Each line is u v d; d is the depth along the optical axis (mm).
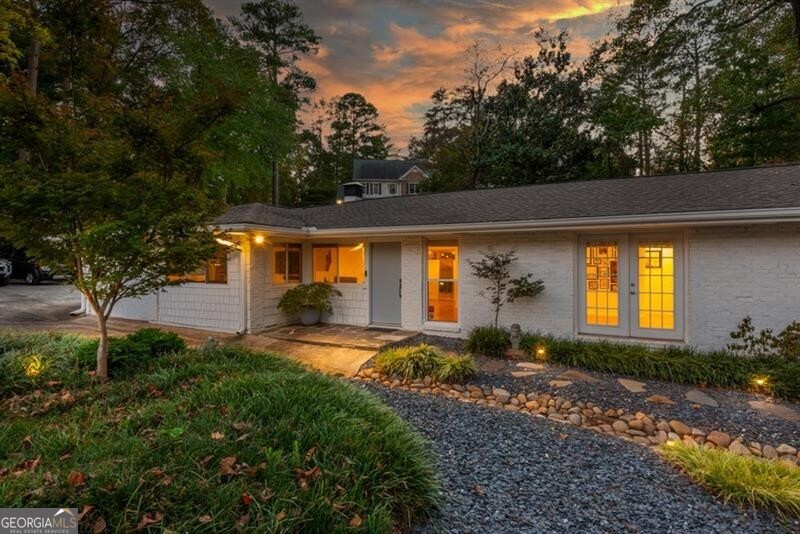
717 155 15961
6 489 2000
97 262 4438
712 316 6219
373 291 9461
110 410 3549
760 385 4961
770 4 10289
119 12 9789
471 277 8148
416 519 2338
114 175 4449
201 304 8977
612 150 18547
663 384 5332
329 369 6105
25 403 3945
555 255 7387
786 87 13008
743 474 2881
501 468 3043
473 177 21812
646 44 11945
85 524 1789
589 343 6566
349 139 41500
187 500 1955
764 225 5883
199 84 12211
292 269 9883
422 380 5523
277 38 22406
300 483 2174
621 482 2930
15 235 4125
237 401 3076
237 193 20078
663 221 6035
